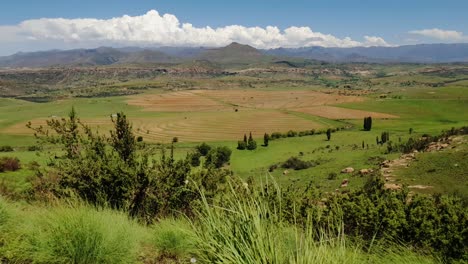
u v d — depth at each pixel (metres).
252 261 2.76
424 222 8.05
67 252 4.00
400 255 4.38
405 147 88.44
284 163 88.69
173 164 8.51
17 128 159.75
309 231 3.02
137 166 8.30
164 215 7.83
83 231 4.15
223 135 153.88
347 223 8.33
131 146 8.77
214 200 3.43
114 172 7.74
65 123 8.36
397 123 173.00
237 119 193.50
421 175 53.56
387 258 4.22
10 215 4.75
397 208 10.34
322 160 90.88
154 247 4.99
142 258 4.62
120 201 7.84
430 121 177.50
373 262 4.00
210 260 3.08
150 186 8.09
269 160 104.06
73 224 4.23
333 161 87.94
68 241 4.01
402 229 7.89
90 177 7.71
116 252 4.20
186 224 5.44
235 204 3.14
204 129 167.38
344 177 66.25
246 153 116.75
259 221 2.88
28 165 23.97
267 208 3.05
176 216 7.72
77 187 7.60
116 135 8.77
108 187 7.80
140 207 8.05
